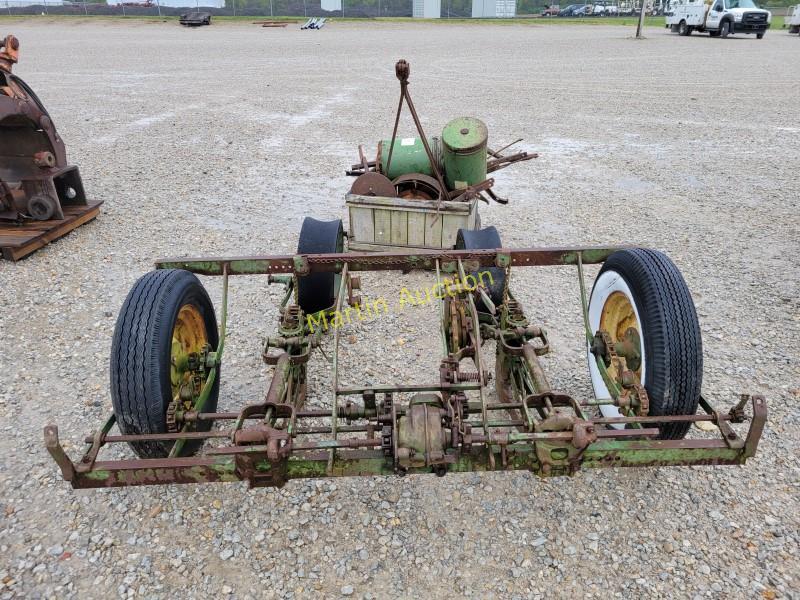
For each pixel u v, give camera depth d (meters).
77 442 3.58
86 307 5.21
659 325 2.90
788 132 11.86
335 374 2.84
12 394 4.02
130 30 37.91
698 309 5.15
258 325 4.95
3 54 6.03
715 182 8.85
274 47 28.09
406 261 3.48
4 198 6.40
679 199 8.12
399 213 5.76
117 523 3.01
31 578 2.72
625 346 3.25
